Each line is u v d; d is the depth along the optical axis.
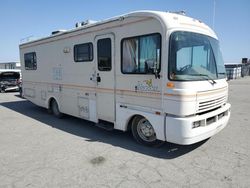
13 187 3.56
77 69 6.62
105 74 5.68
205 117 4.44
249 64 45.25
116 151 4.90
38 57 8.61
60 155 4.73
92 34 5.91
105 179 3.75
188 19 4.82
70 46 6.79
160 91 4.48
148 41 4.63
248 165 4.18
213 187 3.47
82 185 3.58
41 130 6.63
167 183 3.60
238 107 10.12
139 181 3.67
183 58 4.40
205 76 4.66
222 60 5.60
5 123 7.51
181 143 4.26
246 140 5.49
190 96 4.17
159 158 4.52
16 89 17.56
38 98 9.05
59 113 7.99
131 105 5.12
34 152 4.92
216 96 4.83
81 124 7.29
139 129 5.25
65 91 7.32
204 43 4.91
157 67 4.48
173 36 4.29
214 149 4.94
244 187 3.47
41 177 3.84
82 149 5.05
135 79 4.95
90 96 6.25
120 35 5.18
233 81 29.66
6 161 4.48
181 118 4.22
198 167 4.12
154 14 4.48
